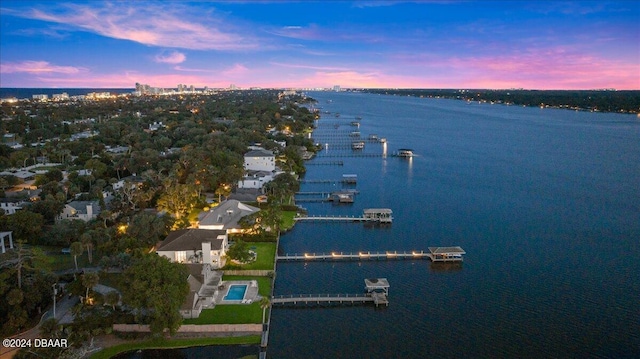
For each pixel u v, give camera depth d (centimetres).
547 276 10456
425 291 9862
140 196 14175
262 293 9419
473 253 11819
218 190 15625
